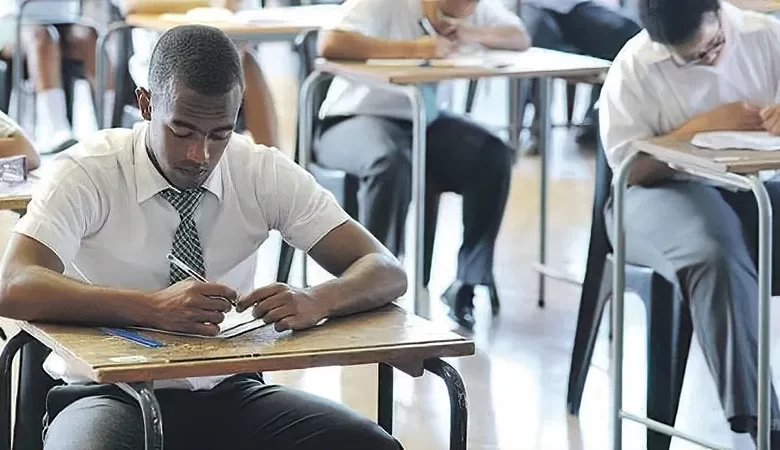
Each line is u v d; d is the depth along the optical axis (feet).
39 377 8.14
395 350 6.88
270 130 19.27
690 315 11.25
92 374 6.38
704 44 11.60
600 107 12.10
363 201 15.20
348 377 14.15
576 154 25.44
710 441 11.93
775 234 11.55
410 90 14.01
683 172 11.76
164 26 18.26
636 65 11.72
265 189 8.07
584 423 12.89
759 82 12.08
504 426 12.77
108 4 23.63
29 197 9.20
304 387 13.79
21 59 22.68
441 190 15.81
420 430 12.62
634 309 16.44
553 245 19.31
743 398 10.50
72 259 7.68
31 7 23.13
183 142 7.30
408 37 15.83
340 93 15.89
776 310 16.42
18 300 7.08
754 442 11.77
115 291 7.16
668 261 11.14
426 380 14.06
